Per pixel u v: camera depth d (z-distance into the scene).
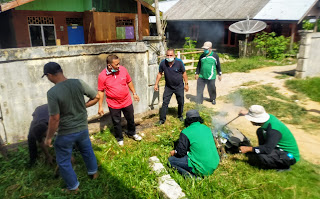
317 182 3.20
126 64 4.84
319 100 6.77
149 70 5.16
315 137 4.74
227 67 12.42
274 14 16.19
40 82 3.96
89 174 3.23
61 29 13.77
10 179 3.17
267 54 14.90
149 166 3.52
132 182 3.21
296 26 16.19
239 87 8.37
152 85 5.31
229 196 2.97
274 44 14.59
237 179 3.32
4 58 3.57
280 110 6.04
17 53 3.66
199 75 6.69
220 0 21.86
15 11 12.12
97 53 4.41
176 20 22.39
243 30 15.66
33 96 3.95
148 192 3.05
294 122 5.42
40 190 3.02
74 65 4.23
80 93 2.80
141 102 5.28
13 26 12.26
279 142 3.43
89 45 4.30
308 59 8.62
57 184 3.14
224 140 4.07
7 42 13.45
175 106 6.38
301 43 8.52
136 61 4.95
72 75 4.25
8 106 3.76
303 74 8.69
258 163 3.70
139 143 4.36
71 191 2.98
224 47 20.41
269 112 6.02
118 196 2.98
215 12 20.09
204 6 22.16
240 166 3.61
